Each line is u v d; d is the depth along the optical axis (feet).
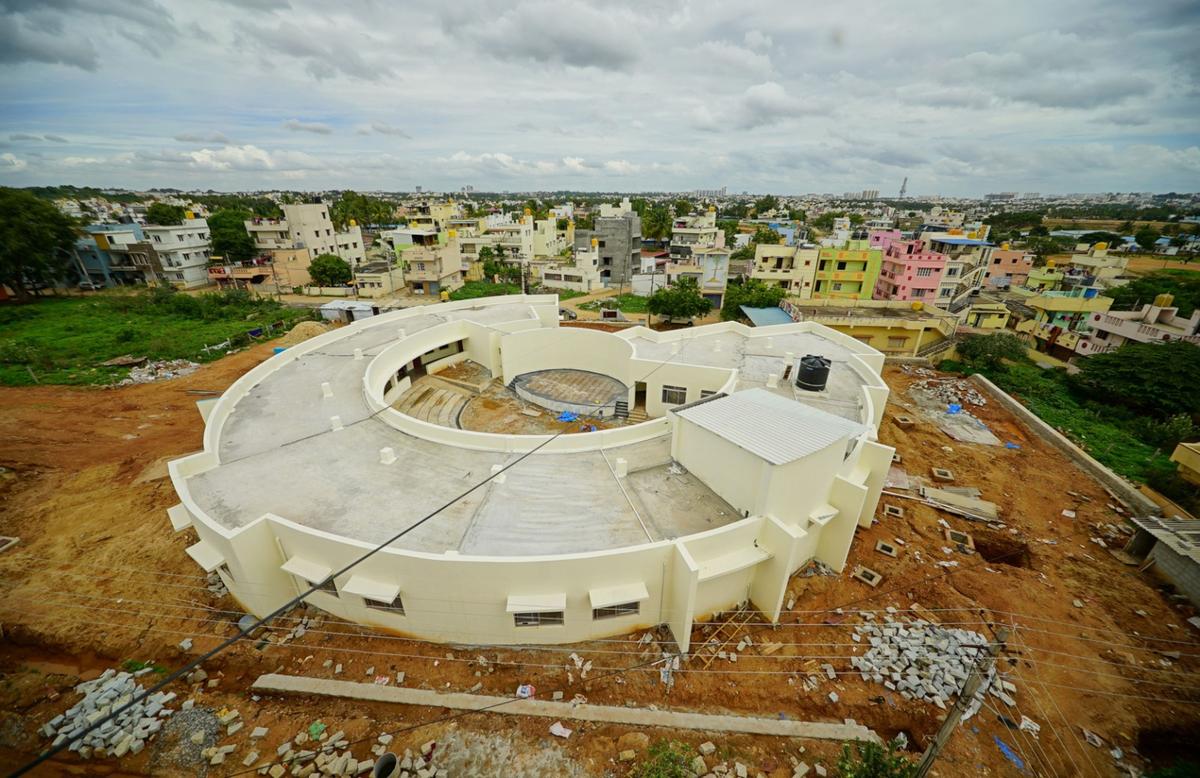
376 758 41.63
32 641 53.47
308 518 53.01
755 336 109.91
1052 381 128.77
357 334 110.22
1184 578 59.57
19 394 109.50
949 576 61.62
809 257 185.47
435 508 54.95
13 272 180.24
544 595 46.62
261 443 66.80
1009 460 88.63
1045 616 56.54
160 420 100.48
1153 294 178.19
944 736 31.50
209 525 48.14
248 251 244.42
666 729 43.78
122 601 57.31
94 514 71.51
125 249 219.41
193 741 43.04
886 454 64.13
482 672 48.34
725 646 51.57
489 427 95.09
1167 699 48.26
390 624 50.85
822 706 46.60
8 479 79.87
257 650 50.49
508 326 115.85
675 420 62.44
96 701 46.42
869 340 143.43
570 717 44.37
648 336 110.01
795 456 50.80
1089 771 42.55
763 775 40.81
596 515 54.54
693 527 53.16
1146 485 79.87
